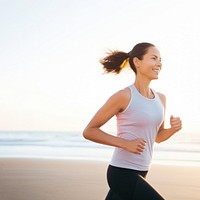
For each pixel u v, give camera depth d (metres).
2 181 6.60
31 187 6.02
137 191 2.53
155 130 2.65
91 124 2.56
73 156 13.16
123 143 2.43
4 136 32.06
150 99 2.62
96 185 6.21
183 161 10.86
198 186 6.29
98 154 13.94
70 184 6.28
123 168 2.59
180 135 21.88
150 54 2.65
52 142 22.31
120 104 2.57
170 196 5.56
